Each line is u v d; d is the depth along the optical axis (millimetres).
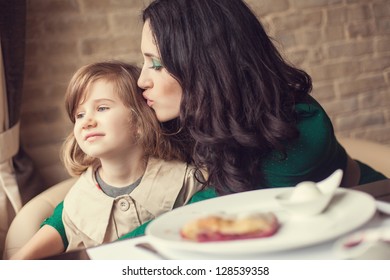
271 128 1549
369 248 853
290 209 963
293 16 3705
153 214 1743
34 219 1969
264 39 1726
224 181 1595
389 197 1105
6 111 2699
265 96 1587
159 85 1595
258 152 1581
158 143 1752
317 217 957
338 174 1060
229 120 1573
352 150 2262
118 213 1740
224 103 1573
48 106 3145
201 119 1582
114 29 3254
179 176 1762
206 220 901
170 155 1796
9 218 2701
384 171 2150
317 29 3787
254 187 1591
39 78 3111
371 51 3973
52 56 3125
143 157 1759
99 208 1741
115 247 1038
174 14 1573
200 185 1779
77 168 1888
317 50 3795
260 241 857
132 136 1714
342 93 3900
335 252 875
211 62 1567
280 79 1679
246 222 892
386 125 4055
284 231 911
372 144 2262
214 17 1591
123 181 1752
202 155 1646
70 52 3162
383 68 4023
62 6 3123
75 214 1773
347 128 3939
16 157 2887
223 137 1557
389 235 858
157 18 1580
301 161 1578
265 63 1657
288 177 1589
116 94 1690
